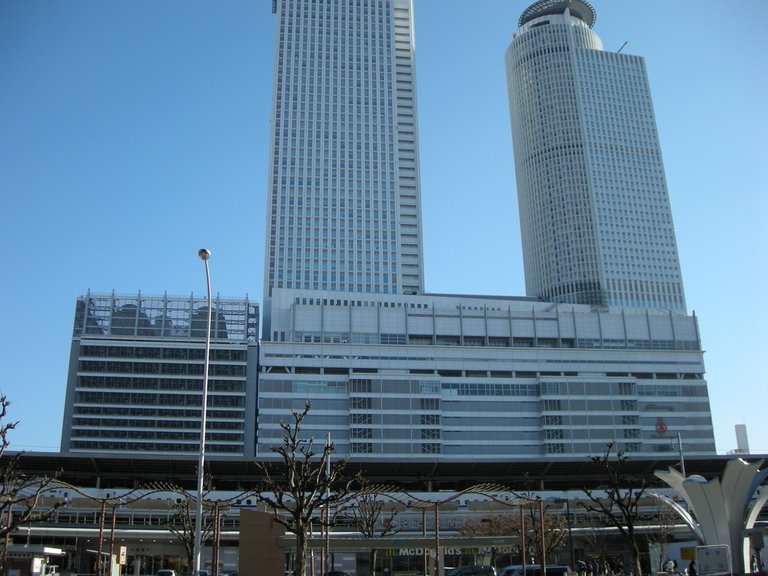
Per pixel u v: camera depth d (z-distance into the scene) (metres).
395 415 181.88
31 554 67.56
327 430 179.75
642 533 93.81
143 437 180.12
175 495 121.56
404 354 195.12
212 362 189.00
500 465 132.38
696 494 65.44
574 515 107.00
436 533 63.78
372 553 71.38
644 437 192.00
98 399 181.50
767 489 68.50
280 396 180.50
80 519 121.62
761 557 64.38
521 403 190.50
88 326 192.38
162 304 197.50
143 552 107.75
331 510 94.62
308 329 197.38
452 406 187.25
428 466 130.38
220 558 104.94
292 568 84.81
